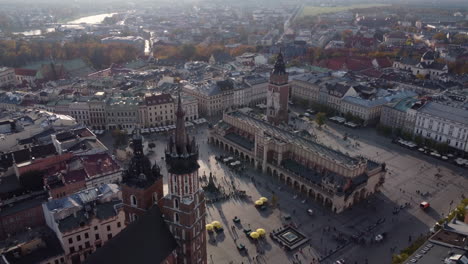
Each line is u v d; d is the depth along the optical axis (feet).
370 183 636.07
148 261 368.48
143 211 414.21
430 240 415.64
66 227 475.72
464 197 639.35
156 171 426.10
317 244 527.40
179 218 403.13
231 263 491.31
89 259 331.77
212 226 552.41
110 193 524.52
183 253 418.10
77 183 600.80
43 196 579.48
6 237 530.68
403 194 649.20
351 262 494.18
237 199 631.15
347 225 569.23
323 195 614.34
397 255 455.22
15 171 626.64
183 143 375.86
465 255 377.30
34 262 452.35
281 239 532.73
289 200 631.97
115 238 352.49
